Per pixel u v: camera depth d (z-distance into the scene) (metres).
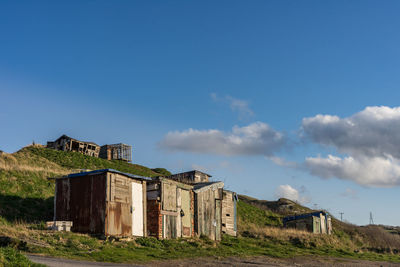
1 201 26.08
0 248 13.41
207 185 30.80
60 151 60.59
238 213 49.00
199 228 28.91
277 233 38.06
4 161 35.28
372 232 53.12
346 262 26.55
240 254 24.61
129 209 23.22
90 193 22.47
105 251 18.78
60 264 14.02
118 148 74.50
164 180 25.48
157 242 23.28
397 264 28.42
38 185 30.95
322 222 47.66
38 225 21.66
